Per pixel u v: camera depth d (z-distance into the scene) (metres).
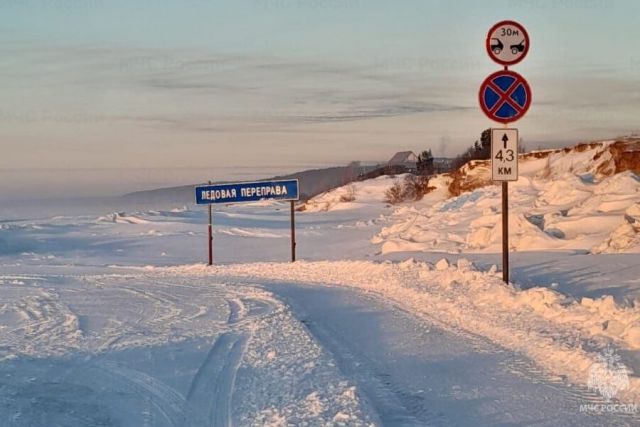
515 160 13.39
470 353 9.88
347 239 39.06
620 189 25.17
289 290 18.34
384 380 8.71
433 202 64.88
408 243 27.98
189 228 51.66
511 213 25.91
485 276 15.52
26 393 8.40
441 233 28.91
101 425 7.21
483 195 36.81
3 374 9.43
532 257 19.94
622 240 19.75
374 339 11.24
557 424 6.88
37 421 7.27
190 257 34.25
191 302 16.80
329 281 20.11
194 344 11.35
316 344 10.72
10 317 15.32
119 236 45.72
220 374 9.27
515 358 9.44
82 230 50.34
